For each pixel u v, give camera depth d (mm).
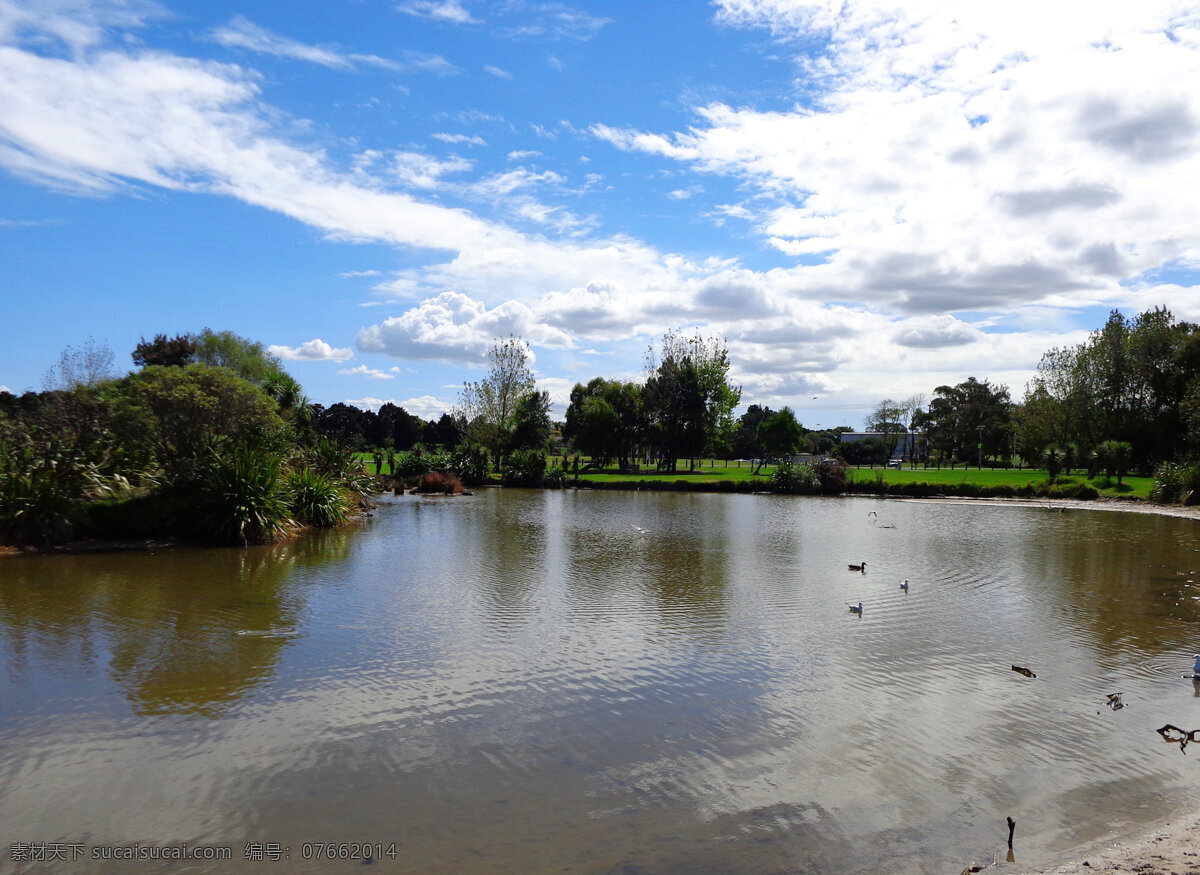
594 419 74375
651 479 57312
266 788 7234
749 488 53500
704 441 73688
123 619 13594
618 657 11680
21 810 6770
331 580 17703
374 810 6820
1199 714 9461
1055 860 6000
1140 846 6215
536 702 9695
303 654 11648
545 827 6527
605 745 8352
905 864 5965
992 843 6312
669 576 18750
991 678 10828
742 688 10312
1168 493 42625
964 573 19688
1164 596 16719
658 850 6156
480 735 8594
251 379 43906
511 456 58062
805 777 7594
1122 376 63500
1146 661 11703
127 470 23641
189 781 7367
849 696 10023
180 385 23234
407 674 10766
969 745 8445
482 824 6578
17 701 9516
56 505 21109
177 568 18891
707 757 8055
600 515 35344
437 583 17484
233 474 23328
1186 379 60750
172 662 11148
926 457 125000
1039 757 8141
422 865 5910
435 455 57906
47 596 15336
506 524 30844
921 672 11086
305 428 38625
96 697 9680
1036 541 26703
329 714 9188
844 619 14336
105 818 6641
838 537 27562
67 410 23266
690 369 74000
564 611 14758
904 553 23422
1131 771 7805
